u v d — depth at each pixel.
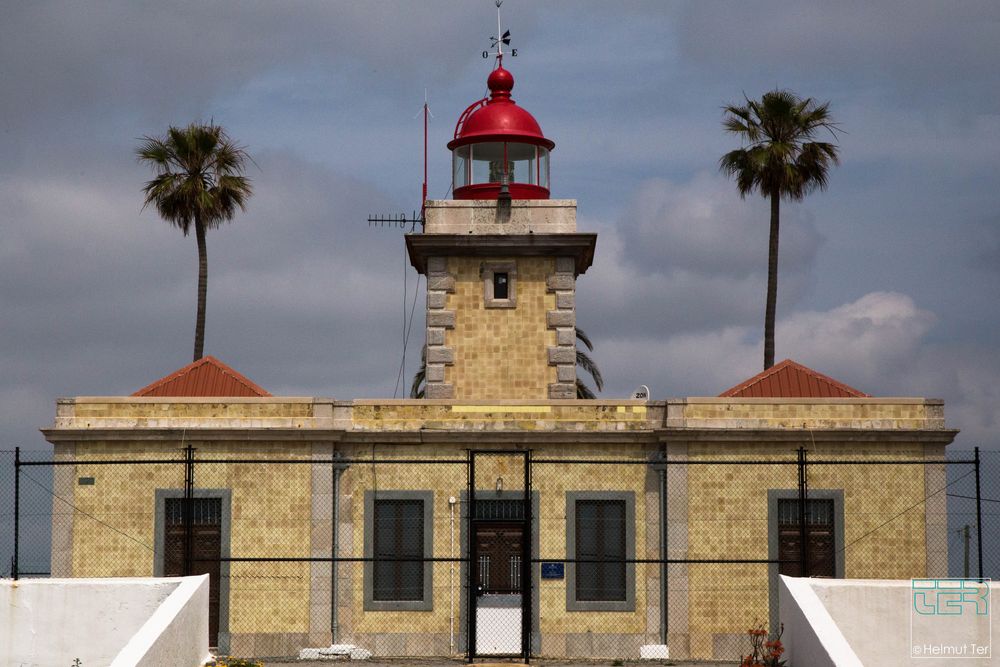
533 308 33.19
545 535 28.97
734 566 28.61
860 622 22.52
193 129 47.59
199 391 31.28
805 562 26.03
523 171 35.19
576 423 29.31
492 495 29.02
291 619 28.44
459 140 34.97
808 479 28.86
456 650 28.59
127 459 28.84
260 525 28.81
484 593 28.84
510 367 33.00
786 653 22.91
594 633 28.59
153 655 20.41
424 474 29.11
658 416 29.39
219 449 28.95
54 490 28.72
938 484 28.89
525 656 26.19
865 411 29.09
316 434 28.91
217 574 28.62
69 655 22.64
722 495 28.89
